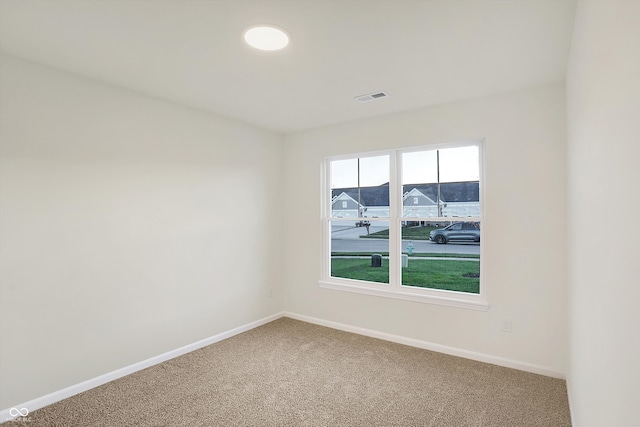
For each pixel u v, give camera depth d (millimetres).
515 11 1682
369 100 3033
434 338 3199
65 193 2398
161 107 2986
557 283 2646
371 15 1718
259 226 3947
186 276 3174
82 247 2482
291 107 3225
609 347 982
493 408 2250
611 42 920
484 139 2986
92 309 2531
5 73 2145
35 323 2256
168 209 3033
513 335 2822
